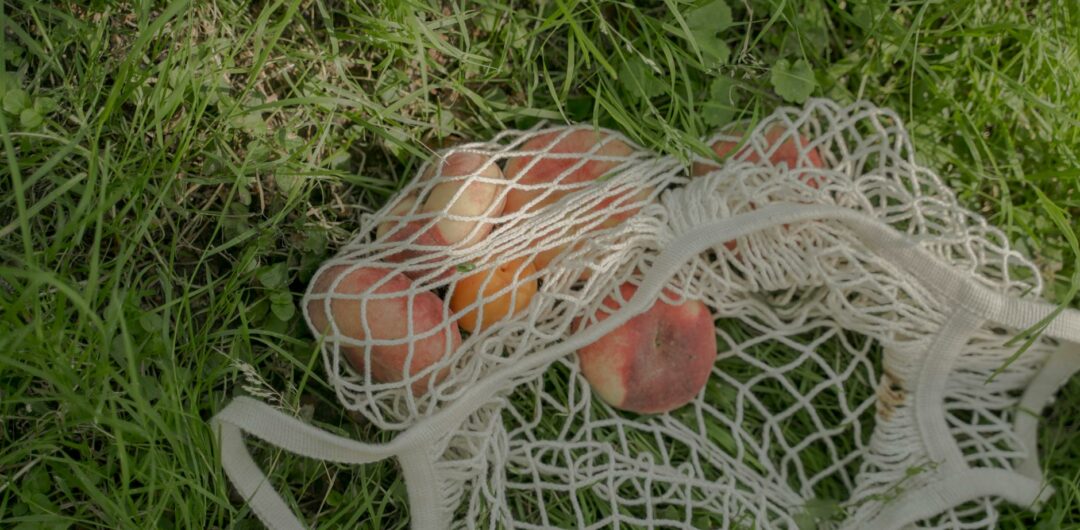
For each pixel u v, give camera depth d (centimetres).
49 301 71
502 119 78
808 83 78
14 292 71
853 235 77
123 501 69
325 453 72
